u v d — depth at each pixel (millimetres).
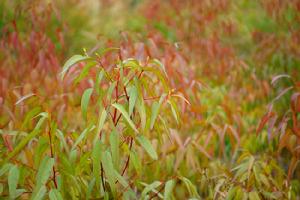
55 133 1729
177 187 2434
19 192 1811
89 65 1707
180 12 4734
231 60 3496
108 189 1946
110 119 1696
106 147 1764
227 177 2188
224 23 4059
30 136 1674
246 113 3119
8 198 1885
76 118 2643
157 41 3184
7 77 3000
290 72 3504
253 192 2039
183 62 2781
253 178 2137
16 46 3029
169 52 3023
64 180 1841
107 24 5043
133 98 1655
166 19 4793
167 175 2443
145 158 2576
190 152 2359
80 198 1891
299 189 2611
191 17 4184
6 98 2652
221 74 3416
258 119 3113
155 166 2455
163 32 4805
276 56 3611
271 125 2256
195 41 3768
